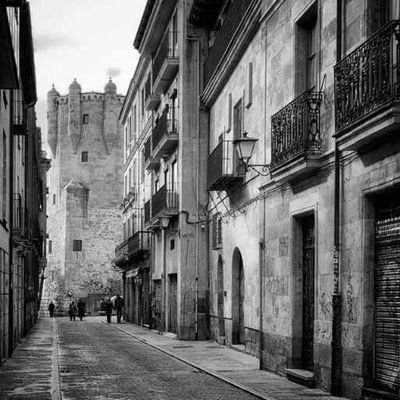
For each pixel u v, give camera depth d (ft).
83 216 256.11
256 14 65.77
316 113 47.88
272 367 56.70
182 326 96.63
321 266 47.44
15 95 86.94
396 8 38.70
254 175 68.49
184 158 98.22
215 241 90.48
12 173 76.64
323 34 48.08
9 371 59.41
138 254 146.92
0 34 40.86
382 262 40.47
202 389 47.85
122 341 98.78
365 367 40.86
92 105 260.01
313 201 49.26
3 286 66.74
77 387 49.03
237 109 79.20
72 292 251.19
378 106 35.96
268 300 58.54
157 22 113.70
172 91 109.09
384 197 40.63
